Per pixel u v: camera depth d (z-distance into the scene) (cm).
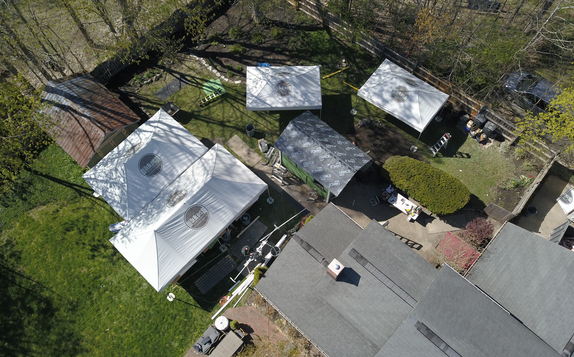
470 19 3184
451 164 2641
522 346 1662
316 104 2664
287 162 2558
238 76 3097
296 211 2523
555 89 2664
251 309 2209
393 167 2456
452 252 2308
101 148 2642
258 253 2316
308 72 2795
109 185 2455
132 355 2136
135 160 2477
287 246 2073
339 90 3003
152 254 2156
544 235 2362
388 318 1809
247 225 2473
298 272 1994
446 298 1784
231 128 2866
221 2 3469
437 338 1688
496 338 1683
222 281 2309
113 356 2141
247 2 3253
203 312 2225
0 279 2370
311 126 2561
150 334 2184
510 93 2805
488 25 3172
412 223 2444
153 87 3078
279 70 2817
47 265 2409
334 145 2456
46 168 2745
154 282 2109
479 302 1780
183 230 2195
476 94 2800
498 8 3259
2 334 2208
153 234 2167
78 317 2253
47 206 2603
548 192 2500
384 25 3325
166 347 2145
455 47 3009
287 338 2109
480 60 2847
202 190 2277
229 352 2028
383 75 2791
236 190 2331
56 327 2225
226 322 2098
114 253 2431
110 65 3081
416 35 2919
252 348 2081
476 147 2698
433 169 2425
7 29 2644
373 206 2512
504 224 2247
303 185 2614
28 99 2602
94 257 2423
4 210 2589
